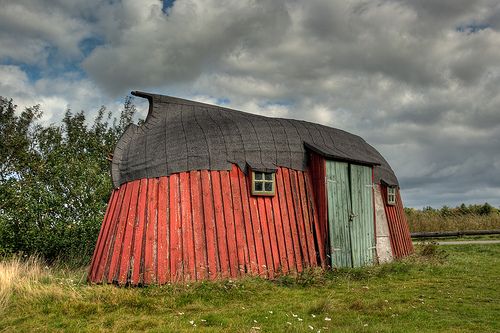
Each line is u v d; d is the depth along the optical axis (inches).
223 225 475.5
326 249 541.3
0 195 653.9
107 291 385.4
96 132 889.5
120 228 453.7
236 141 525.7
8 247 608.4
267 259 487.5
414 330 302.5
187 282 423.8
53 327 310.7
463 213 1472.7
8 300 367.6
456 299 401.1
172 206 466.0
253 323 317.4
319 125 652.1
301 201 541.0
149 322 316.2
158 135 525.0
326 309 355.9
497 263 658.8
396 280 499.2
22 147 762.8
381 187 695.1
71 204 688.4
